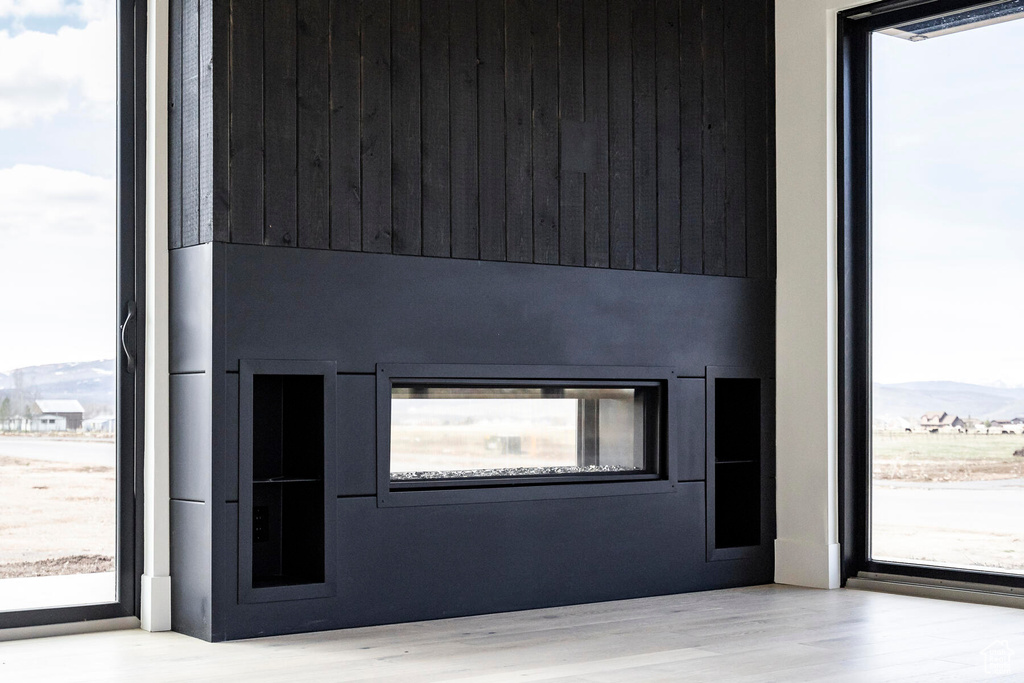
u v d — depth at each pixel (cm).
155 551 407
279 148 399
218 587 385
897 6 500
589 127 473
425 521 426
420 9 432
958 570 478
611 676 335
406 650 372
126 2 419
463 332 437
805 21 522
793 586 512
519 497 447
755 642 386
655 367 486
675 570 489
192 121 400
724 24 517
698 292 502
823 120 514
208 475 386
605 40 479
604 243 475
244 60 394
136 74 420
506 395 454
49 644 383
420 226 429
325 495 404
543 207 459
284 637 393
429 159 432
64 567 405
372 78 420
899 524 500
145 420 416
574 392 471
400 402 427
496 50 450
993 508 469
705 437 502
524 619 428
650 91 492
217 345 385
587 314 468
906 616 436
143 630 408
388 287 420
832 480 509
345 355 410
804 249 519
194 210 398
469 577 436
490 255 445
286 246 399
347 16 415
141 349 417
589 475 471
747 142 523
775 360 528
